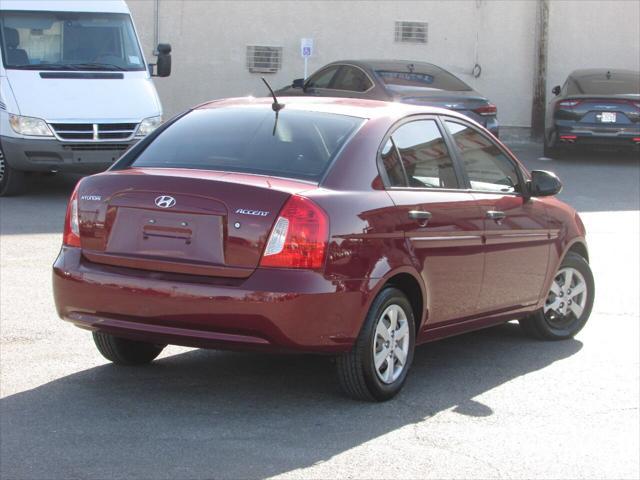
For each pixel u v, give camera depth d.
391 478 5.07
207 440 5.46
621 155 21.52
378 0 22.62
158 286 5.66
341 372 6.05
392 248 6.03
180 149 6.33
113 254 5.87
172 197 5.73
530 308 7.53
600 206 14.91
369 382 6.05
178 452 5.28
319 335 5.64
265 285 5.51
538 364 7.30
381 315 6.01
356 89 17.23
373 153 6.18
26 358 6.88
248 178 5.83
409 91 16.72
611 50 23.41
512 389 6.68
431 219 6.36
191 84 22.06
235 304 5.52
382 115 6.49
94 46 14.52
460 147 7.00
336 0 22.45
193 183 5.72
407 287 6.34
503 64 23.20
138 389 6.31
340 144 6.13
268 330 5.54
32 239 11.11
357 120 6.38
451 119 7.04
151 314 5.70
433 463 5.30
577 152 21.95
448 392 6.55
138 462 5.12
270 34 22.25
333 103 6.74
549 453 5.54
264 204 5.60
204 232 5.66
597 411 6.29
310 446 5.45
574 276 8.09
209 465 5.12
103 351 6.68
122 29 14.82
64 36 14.41
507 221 7.11
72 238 6.05
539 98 23.02
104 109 13.84
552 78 23.45
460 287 6.69
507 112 23.39
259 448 5.38
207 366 6.88
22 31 14.24
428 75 17.47
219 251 5.62
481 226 6.81
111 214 5.89
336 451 5.39
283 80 22.45
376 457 5.33
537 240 7.45
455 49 23.06
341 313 5.70
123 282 5.75
